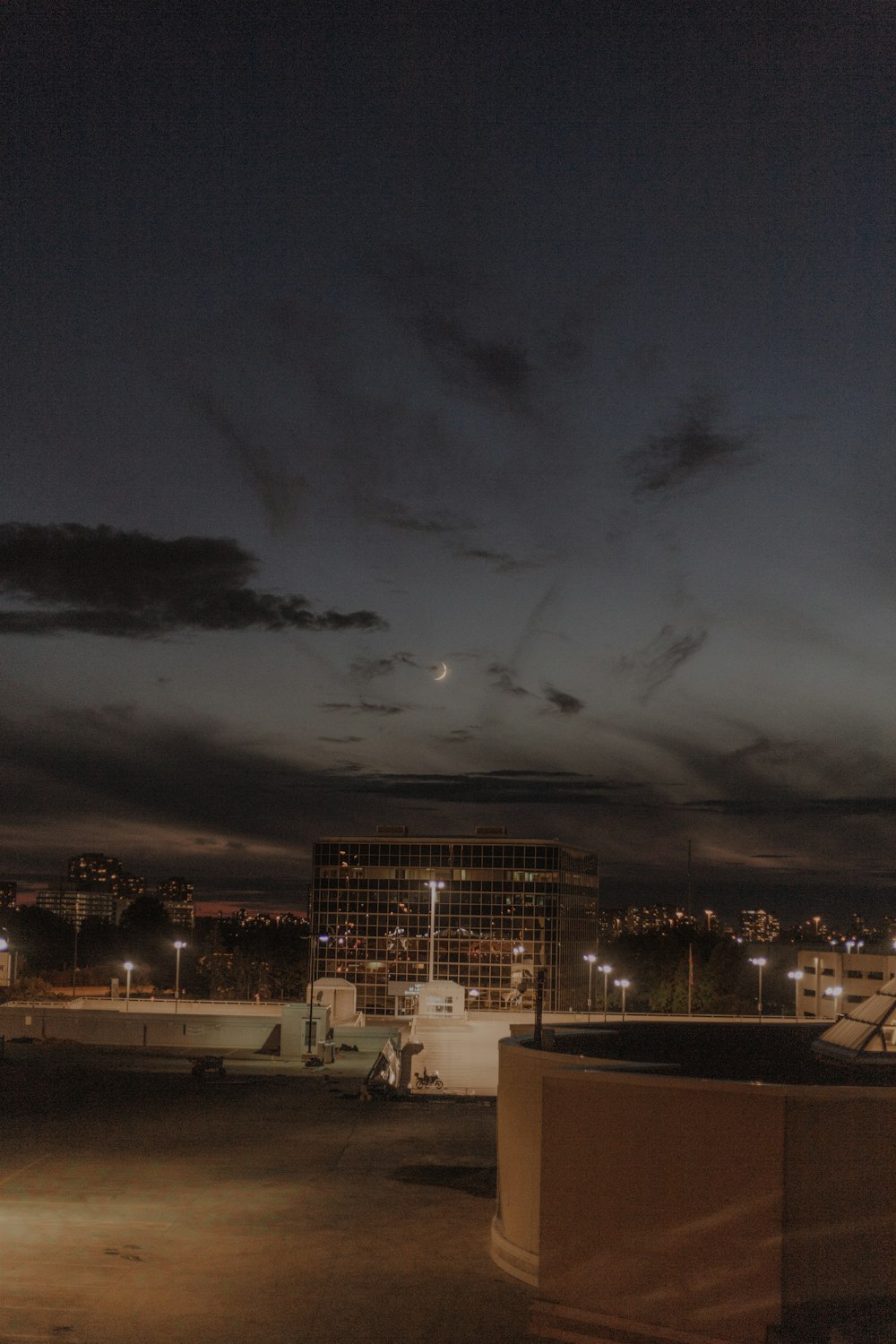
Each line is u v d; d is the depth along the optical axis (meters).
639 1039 31.31
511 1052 27.86
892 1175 21.50
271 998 139.00
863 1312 21.09
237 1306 24.27
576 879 134.62
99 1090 51.66
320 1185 34.28
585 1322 22.62
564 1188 23.36
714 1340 21.33
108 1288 25.33
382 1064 58.47
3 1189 33.69
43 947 172.62
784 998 146.00
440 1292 25.19
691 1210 21.95
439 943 127.00
